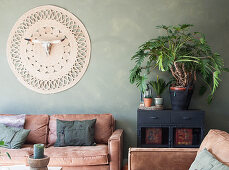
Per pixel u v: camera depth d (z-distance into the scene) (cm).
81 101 412
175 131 369
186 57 365
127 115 409
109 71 409
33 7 409
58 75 410
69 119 377
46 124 378
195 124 359
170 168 247
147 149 252
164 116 362
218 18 402
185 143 367
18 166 258
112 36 408
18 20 409
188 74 368
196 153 248
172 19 404
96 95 411
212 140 234
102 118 378
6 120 365
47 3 409
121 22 407
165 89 405
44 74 411
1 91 414
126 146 409
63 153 316
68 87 411
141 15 405
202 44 349
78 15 408
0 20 411
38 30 410
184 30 402
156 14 405
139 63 356
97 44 409
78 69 410
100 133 371
